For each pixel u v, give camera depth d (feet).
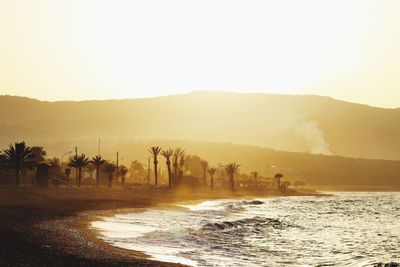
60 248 97.60
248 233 175.42
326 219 282.36
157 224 179.83
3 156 312.09
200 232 164.86
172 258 104.94
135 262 91.50
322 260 122.52
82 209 215.72
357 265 114.42
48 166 352.69
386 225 251.19
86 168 558.97
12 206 192.65
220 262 105.29
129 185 502.79
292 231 199.11
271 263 111.14
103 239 124.57
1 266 73.72
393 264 116.37
